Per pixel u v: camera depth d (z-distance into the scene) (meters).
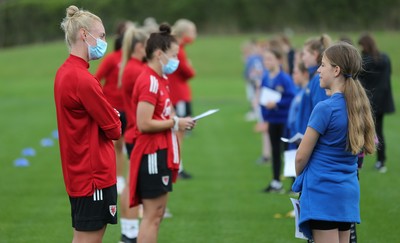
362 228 15.60
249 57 39.62
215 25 110.69
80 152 10.06
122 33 18.50
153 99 12.33
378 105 22.05
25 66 83.00
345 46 9.92
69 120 10.04
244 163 25.80
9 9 110.44
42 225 16.50
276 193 20.00
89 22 10.12
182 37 22.83
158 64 12.65
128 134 14.45
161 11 109.94
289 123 16.70
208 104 50.09
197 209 18.12
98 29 10.20
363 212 17.11
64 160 10.20
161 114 12.60
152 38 12.62
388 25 105.19
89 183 10.09
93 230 10.18
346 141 9.77
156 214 12.54
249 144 30.92
